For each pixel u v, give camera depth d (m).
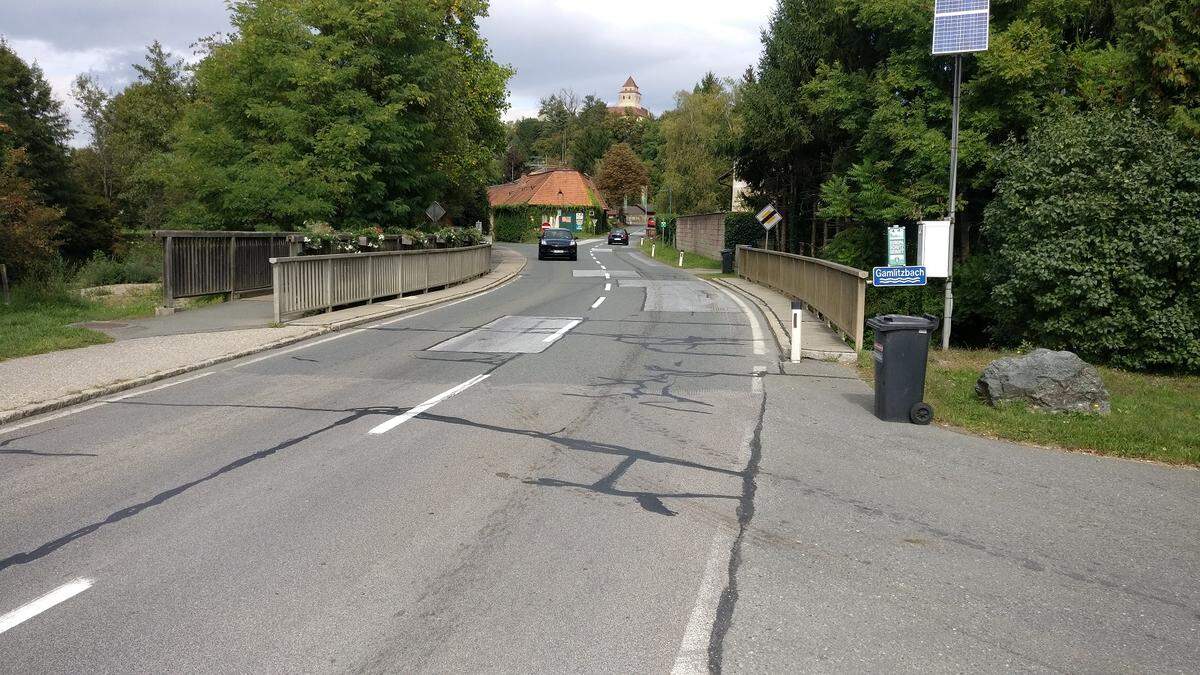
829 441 7.75
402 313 18.03
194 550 4.93
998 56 17.61
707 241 49.50
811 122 27.41
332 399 9.23
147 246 36.34
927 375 11.23
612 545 5.09
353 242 18.48
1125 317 12.04
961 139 18.41
